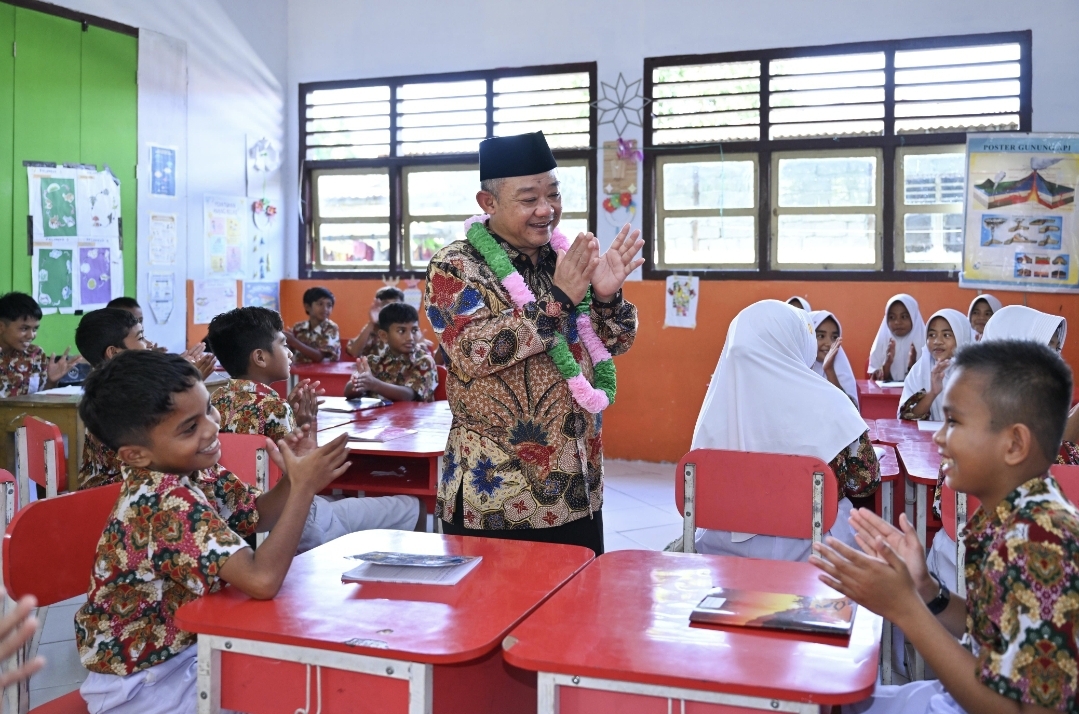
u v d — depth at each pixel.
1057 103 5.34
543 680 1.23
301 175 6.89
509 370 1.84
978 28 5.43
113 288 5.44
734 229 5.97
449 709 1.48
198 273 6.10
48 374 4.50
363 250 6.86
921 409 3.86
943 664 1.17
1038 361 1.24
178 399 1.53
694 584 1.56
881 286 5.69
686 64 5.93
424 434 3.31
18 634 1.00
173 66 5.83
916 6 5.52
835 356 4.66
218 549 1.47
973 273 5.51
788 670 1.19
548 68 6.19
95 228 5.30
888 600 1.21
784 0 5.73
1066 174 5.32
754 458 2.22
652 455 6.14
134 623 1.54
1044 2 5.32
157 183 5.74
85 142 5.24
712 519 2.26
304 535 2.68
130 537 1.51
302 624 1.36
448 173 6.60
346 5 6.69
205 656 1.37
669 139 6.01
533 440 1.85
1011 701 1.12
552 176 1.88
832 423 2.48
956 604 1.43
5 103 4.78
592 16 6.10
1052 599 1.11
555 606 1.44
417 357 4.62
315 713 1.33
